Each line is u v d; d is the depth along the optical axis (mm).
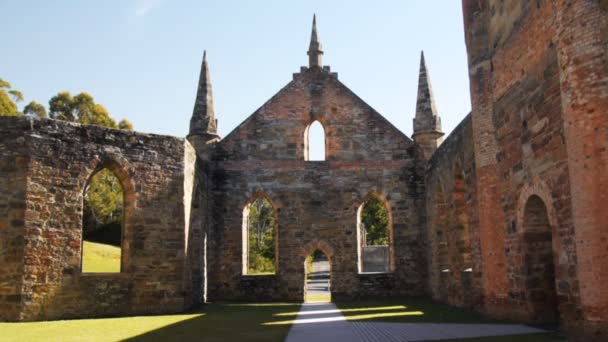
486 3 19000
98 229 51000
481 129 18641
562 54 12367
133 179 21750
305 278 29391
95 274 20469
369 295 29484
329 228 29922
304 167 30469
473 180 20312
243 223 29906
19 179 19250
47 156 19812
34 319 18812
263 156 30516
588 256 11430
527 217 16000
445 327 15852
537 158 14961
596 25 11711
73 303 19719
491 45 18531
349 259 29688
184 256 22531
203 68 31141
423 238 30016
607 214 11164
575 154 11859
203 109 30359
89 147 20812
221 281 29219
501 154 17734
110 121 63469
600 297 11156
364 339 13688
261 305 26188
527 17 15523
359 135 30953
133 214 21625
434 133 30547
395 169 30625
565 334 13414
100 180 51719
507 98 17156
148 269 21578
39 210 19406
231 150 30516
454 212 23625
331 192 30281
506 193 17391
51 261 19453
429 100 30984
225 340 13711
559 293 13688
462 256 23438
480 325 16125
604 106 11422
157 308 21547
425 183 30234
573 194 11938
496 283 17797
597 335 11180
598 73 11570
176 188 22719
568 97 12117
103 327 16672
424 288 29609
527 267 15938
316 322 18062
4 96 53375
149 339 13922
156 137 22594
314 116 31125
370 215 73875
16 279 18734
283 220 29953
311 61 31703
